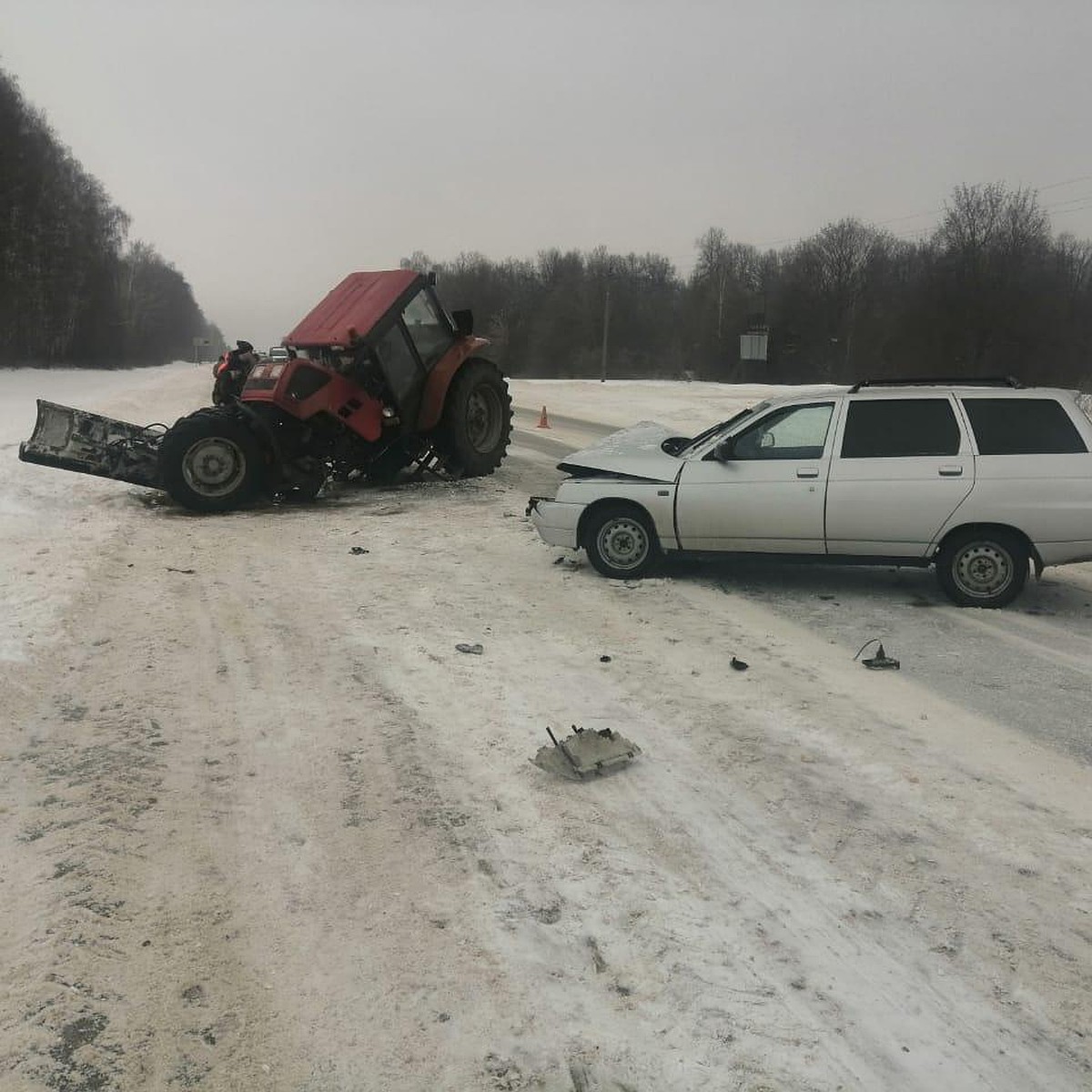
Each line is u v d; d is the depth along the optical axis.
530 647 6.19
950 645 6.39
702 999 2.83
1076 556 7.08
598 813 3.96
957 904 3.32
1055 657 6.14
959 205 61.59
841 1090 2.49
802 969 2.97
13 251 71.81
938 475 7.20
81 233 83.25
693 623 6.84
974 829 3.84
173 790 4.09
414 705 5.12
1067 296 60.25
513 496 12.62
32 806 3.87
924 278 65.06
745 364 82.06
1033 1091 2.50
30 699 5.00
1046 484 7.04
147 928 3.11
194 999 2.78
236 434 11.23
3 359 73.94
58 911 3.15
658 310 95.00
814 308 80.44
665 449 8.41
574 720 4.95
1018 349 59.88
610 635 6.50
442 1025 2.71
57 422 11.41
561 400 36.47
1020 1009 2.80
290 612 6.98
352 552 9.11
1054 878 3.49
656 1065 2.57
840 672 5.80
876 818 3.93
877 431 7.43
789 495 7.50
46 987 2.79
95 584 7.50
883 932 3.16
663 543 7.95
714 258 87.56
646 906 3.29
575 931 3.15
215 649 6.04
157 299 137.12
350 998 2.81
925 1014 2.78
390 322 12.30
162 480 11.17
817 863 3.58
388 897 3.32
